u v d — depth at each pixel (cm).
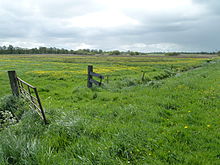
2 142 340
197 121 483
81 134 396
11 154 307
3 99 734
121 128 425
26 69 2602
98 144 348
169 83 1161
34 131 423
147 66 3634
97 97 843
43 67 3028
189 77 1579
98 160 300
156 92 896
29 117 513
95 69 2898
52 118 498
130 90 1032
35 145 328
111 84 1270
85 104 727
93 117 550
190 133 402
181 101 704
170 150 331
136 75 2053
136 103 705
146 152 322
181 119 504
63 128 415
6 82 1421
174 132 404
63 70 2611
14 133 405
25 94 726
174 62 4959
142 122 487
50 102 764
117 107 641
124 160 302
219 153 319
